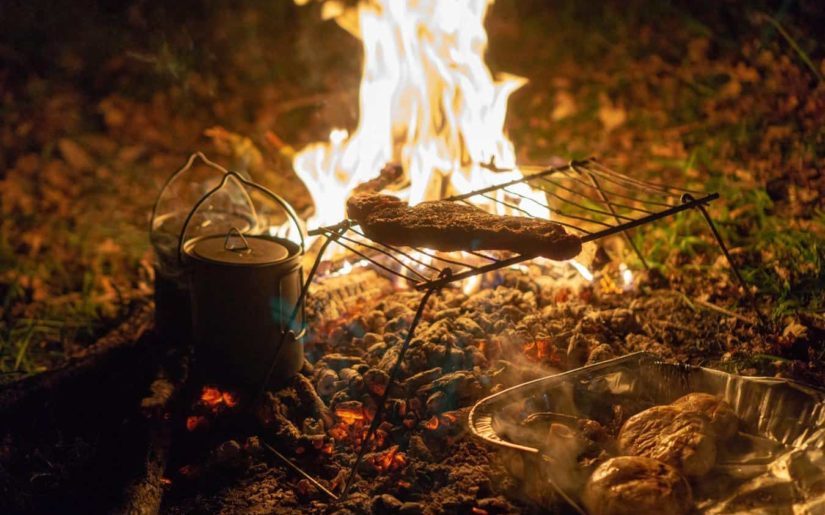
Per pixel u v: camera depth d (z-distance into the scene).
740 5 1.89
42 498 0.93
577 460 0.85
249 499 0.91
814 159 1.41
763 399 0.90
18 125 1.77
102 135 1.76
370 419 0.97
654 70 1.82
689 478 0.84
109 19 2.02
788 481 0.82
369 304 1.16
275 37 2.07
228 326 0.98
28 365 1.20
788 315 1.09
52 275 1.40
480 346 1.03
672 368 0.94
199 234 1.09
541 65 1.93
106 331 1.28
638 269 1.24
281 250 1.00
